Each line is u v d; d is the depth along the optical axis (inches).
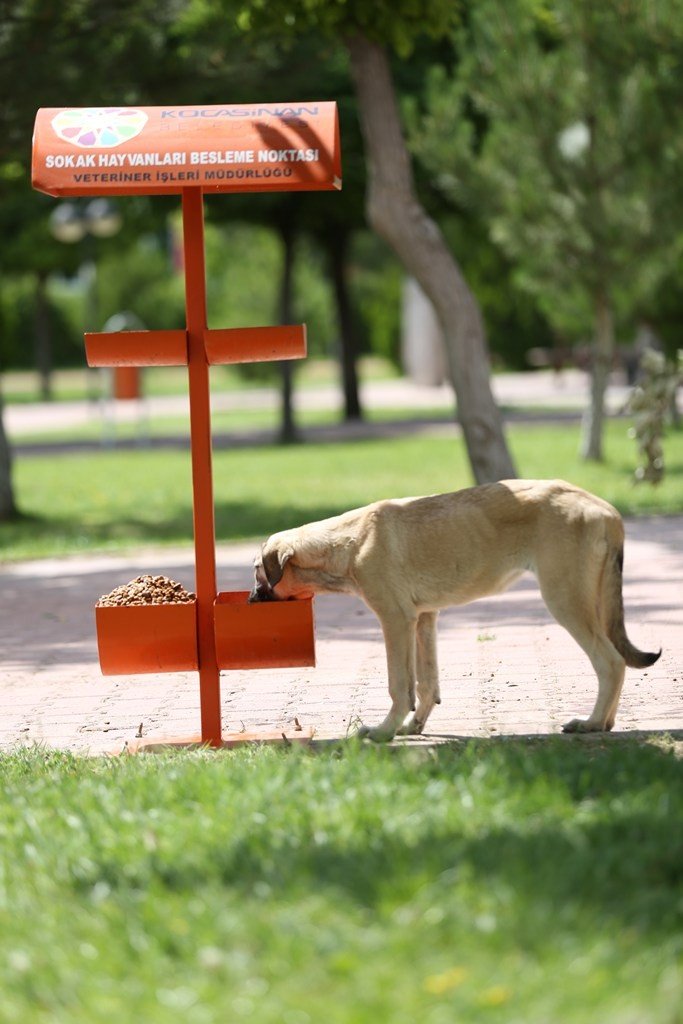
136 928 221.5
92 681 478.9
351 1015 186.5
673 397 764.0
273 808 277.1
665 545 702.5
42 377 2802.7
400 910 217.3
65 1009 198.7
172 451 1557.6
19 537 915.4
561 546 343.9
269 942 210.2
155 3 834.2
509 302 2522.1
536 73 965.2
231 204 1397.6
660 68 930.1
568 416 1736.0
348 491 1064.8
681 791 281.1
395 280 3184.1
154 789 300.5
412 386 2785.4
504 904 218.4
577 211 995.3
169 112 350.9
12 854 268.2
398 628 352.8
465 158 1010.1
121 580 701.9
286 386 1556.3
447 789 282.0
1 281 3036.4
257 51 844.6
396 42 700.0
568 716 386.6
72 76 825.5
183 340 361.7
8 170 948.6
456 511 351.9
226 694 446.0
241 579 669.9
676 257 1023.0
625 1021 182.4
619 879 230.7
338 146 344.8
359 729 359.9
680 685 416.8
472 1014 185.3
